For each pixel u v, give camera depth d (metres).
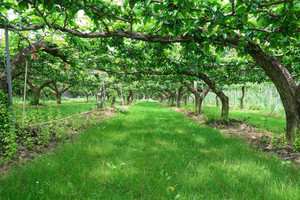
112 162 3.18
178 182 2.51
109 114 11.93
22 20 3.61
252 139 5.26
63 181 2.45
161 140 4.84
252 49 4.07
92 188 2.30
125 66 7.53
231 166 3.05
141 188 2.35
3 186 2.24
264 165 2.97
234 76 8.99
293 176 2.72
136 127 6.75
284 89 4.41
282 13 2.60
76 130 6.00
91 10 2.77
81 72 12.04
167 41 3.93
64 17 3.25
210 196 2.18
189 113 12.98
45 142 4.10
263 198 2.16
